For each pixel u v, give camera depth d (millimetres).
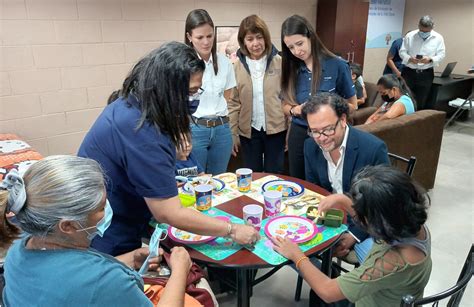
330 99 1662
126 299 841
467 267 1140
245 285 1473
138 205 1427
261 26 2742
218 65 2609
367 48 6238
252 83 2893
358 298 1165
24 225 789
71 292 779
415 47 5375
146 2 3559
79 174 802
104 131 1236
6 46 2943
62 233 805
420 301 993
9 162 2436
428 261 1133
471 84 6125
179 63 1161
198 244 1410
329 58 2434
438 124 3260
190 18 2406
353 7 4891
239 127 3031
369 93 5027
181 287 1074
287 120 2939
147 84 1174
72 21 3189
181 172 2000
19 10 2932
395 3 6426
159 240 1358
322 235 1458
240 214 1608
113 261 896
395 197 1011
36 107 3182
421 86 5410
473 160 4359
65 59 3230
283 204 1702
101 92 3494
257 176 2043
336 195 1605
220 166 2791
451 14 6242
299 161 2645
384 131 2852
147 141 1191
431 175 3447
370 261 1157
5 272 860
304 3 4809
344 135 1759
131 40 3559
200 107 2561
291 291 2234
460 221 2992
